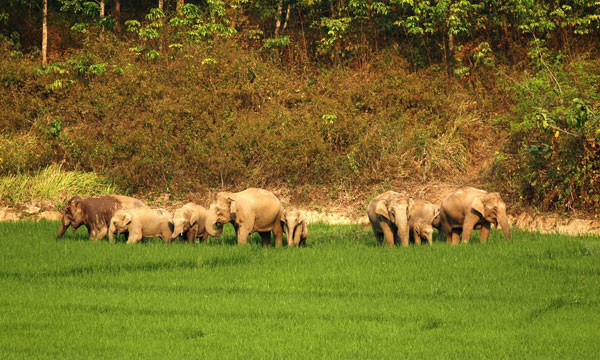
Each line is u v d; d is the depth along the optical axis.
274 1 128.75
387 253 64.19
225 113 112.56
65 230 75.56
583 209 88.31
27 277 55.12
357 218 97.38
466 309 46.69
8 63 117.69
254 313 45.81
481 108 113.44
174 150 109.06
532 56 108.62
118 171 107.25
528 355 37.38
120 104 114.69
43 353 37.56
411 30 113.06
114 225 72.12
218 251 63.94
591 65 102.81
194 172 108.31
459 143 107.25
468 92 115.25
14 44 125.75
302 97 115.31
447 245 68.44
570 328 42.47
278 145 106.88
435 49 124.94
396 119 111.25
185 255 62.03
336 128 108.75
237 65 117.00
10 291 50.47
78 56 119.56
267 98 117.19
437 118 110.56
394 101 113.19
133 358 36.72
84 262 58.88
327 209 100.62
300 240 73.56
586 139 87.12
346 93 113.31
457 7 114.06
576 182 88.31
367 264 59.72
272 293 51.41
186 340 40.09
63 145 108.88
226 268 59.31
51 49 129.62
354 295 51.03
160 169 107.94
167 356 37.12
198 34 118.56
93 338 40.19
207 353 37.69
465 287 52.03
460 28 112.81
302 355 37.38
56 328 42.00
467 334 41.34
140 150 108.25
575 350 38.25
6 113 112.69
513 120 100.69
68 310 46.06
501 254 63.22
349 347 38.81
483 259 61.19
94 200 76.19
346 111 111.38
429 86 113.56
